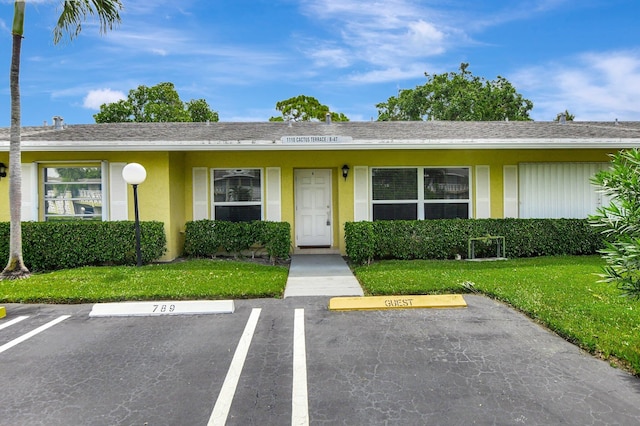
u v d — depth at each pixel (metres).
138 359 3.93
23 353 4.11
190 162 10.27
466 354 3.98
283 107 34.41
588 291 6.01
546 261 8.66
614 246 3.72
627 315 4.88
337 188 10.52
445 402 3.08
